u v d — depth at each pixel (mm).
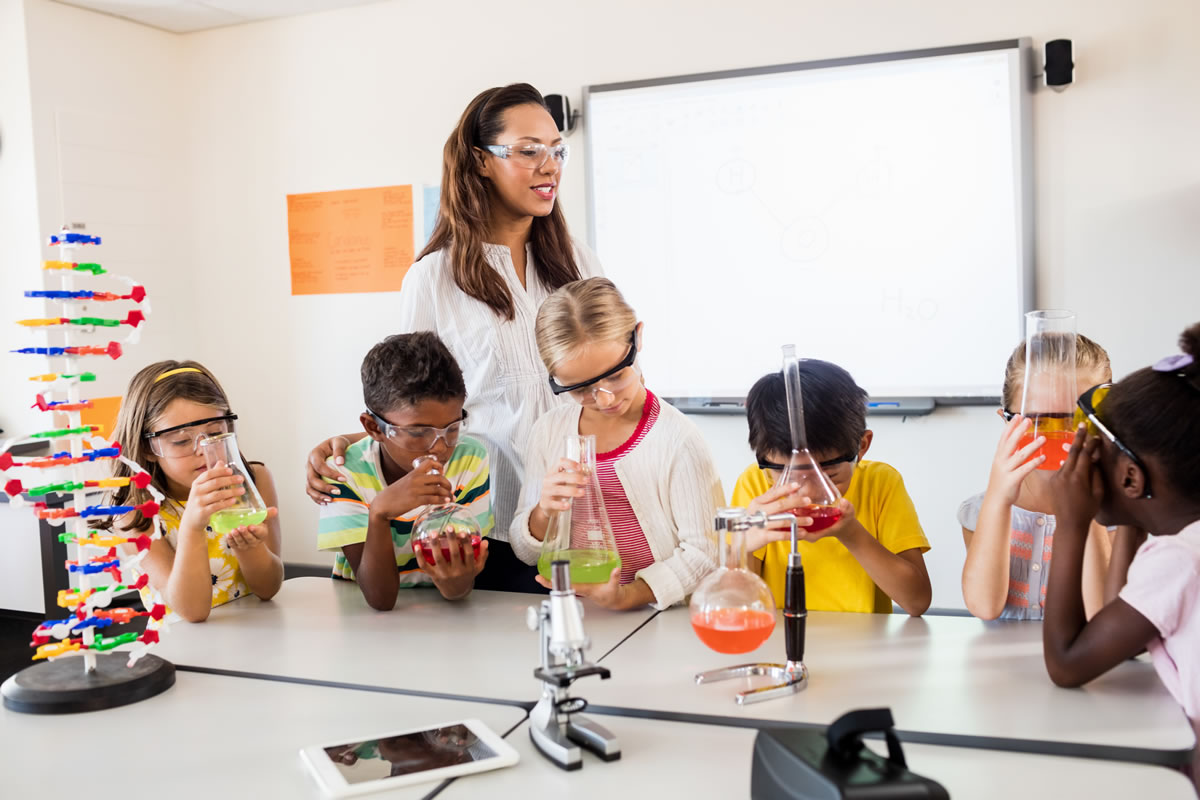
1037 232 3062
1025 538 1644
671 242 3484
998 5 3025
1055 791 867
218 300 4098
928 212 3166
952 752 960
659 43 3416
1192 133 2867
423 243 3760
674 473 1618
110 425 3719
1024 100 3010
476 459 1823
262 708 1148
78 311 1206
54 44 3539
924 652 1275
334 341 3934
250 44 3951
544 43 3553
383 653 1348
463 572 1579
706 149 3402
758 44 3299
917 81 3133
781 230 3352
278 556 1804
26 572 3404
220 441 1457
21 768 996
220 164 4047
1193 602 1049
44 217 3508
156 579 1598
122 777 968
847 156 3244
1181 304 2920
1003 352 3125
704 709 1087
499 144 1932
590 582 1386
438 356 1591
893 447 3268
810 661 1251
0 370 3602
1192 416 1050
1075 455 1146
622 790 902
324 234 3904
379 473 1755
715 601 1128
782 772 810
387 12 3740
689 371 3518
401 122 3758
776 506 1268
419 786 922
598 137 3514
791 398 1291
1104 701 1079
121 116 3797
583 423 1702
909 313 3225
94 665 1232
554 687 999
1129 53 2910
